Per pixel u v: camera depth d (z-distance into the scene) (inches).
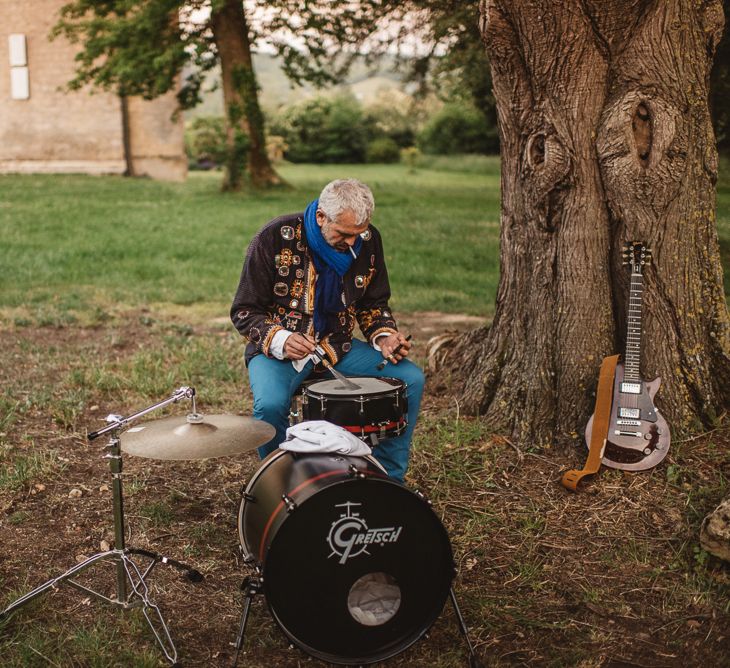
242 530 115.0
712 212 173.0
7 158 1159.0
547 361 176.4
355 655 107.5
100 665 112.3
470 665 112.8
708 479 156.5
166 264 465.1
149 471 177.0
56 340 289.1
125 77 832.3
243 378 245.3
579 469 166.1
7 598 127.6
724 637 117.9
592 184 168.6
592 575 134.8
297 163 1900.8
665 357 169.3
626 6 160.2
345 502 101.7
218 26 855.7
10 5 1113.4
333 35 652.1
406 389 144.6
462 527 150.5
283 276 148.8
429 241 557.9
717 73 331.3
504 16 167.5
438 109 1748.3
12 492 163.9
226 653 117.3
